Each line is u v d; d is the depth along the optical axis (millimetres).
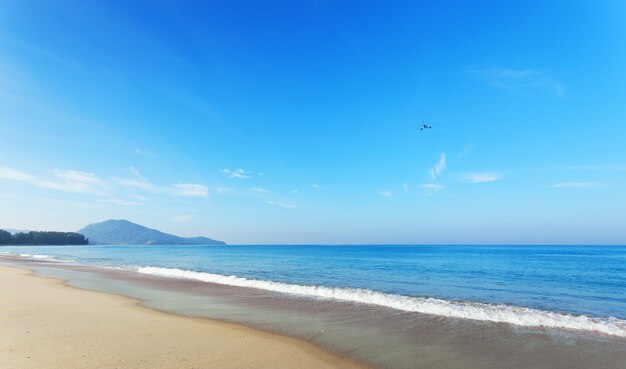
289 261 53219
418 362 8102
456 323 11734
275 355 8328
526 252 100062
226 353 8297
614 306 15664
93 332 9734
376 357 8406
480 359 8297
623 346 9250
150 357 7730
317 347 9086
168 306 14570
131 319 11656
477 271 34844
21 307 13281
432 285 22969
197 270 34688
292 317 12594
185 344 8875
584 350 8914
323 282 24406
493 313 13180
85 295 16922
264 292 18594
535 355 8562
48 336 9148
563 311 14398
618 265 45312
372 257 67938
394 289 20844
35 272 29859
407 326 11312
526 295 18812
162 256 71625
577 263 49656
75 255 74312
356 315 12945
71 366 6961
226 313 13242
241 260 56062
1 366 6848
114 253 89438
